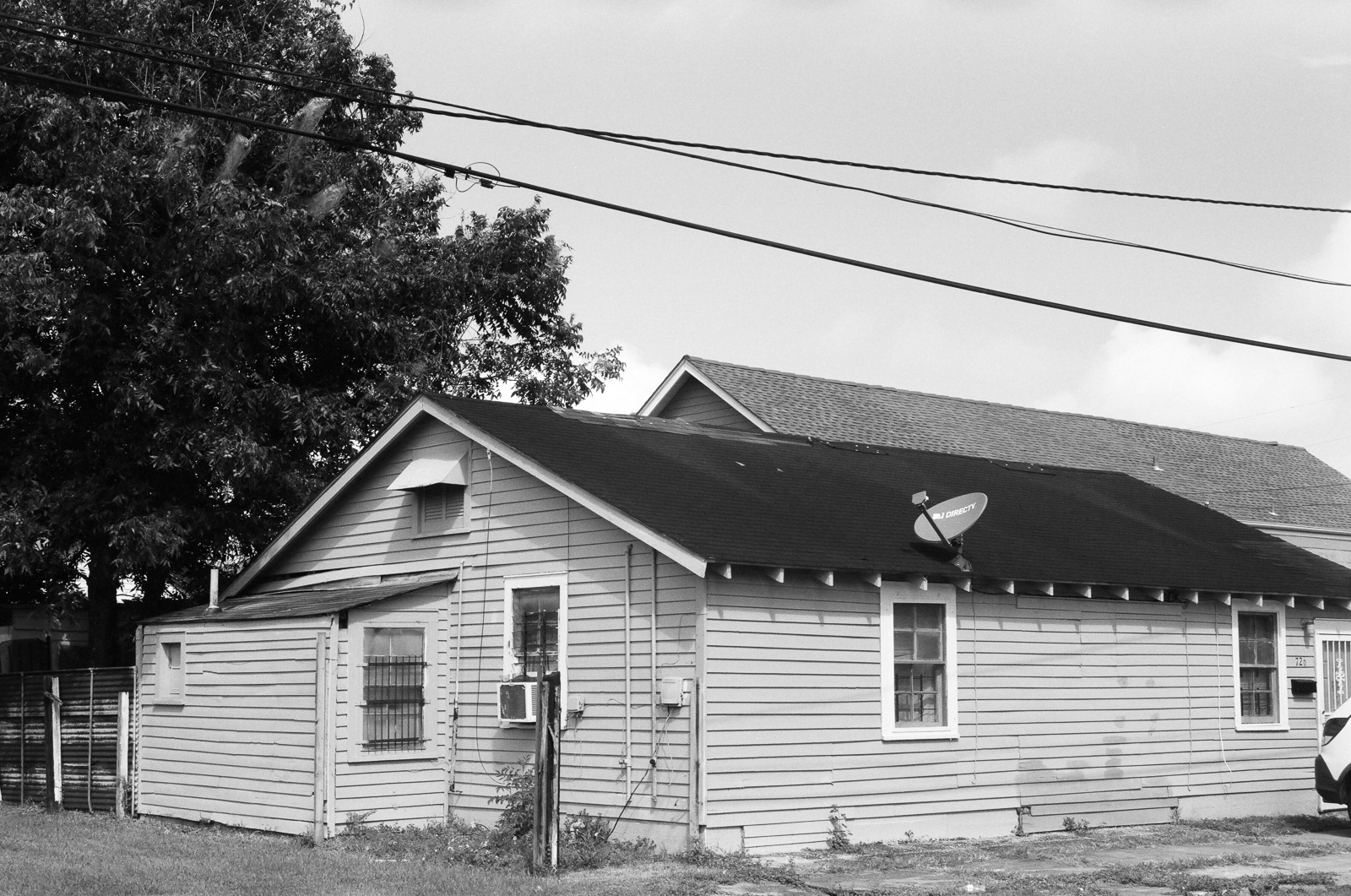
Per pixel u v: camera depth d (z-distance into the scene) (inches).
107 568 946.1
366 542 781.9
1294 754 820.0
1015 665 706.2
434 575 734.5
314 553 815.1
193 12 1019.3
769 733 611.2
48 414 926.4
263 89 1024.9
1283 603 827.4
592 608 649.0
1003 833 687.1
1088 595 731.4
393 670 690.2
